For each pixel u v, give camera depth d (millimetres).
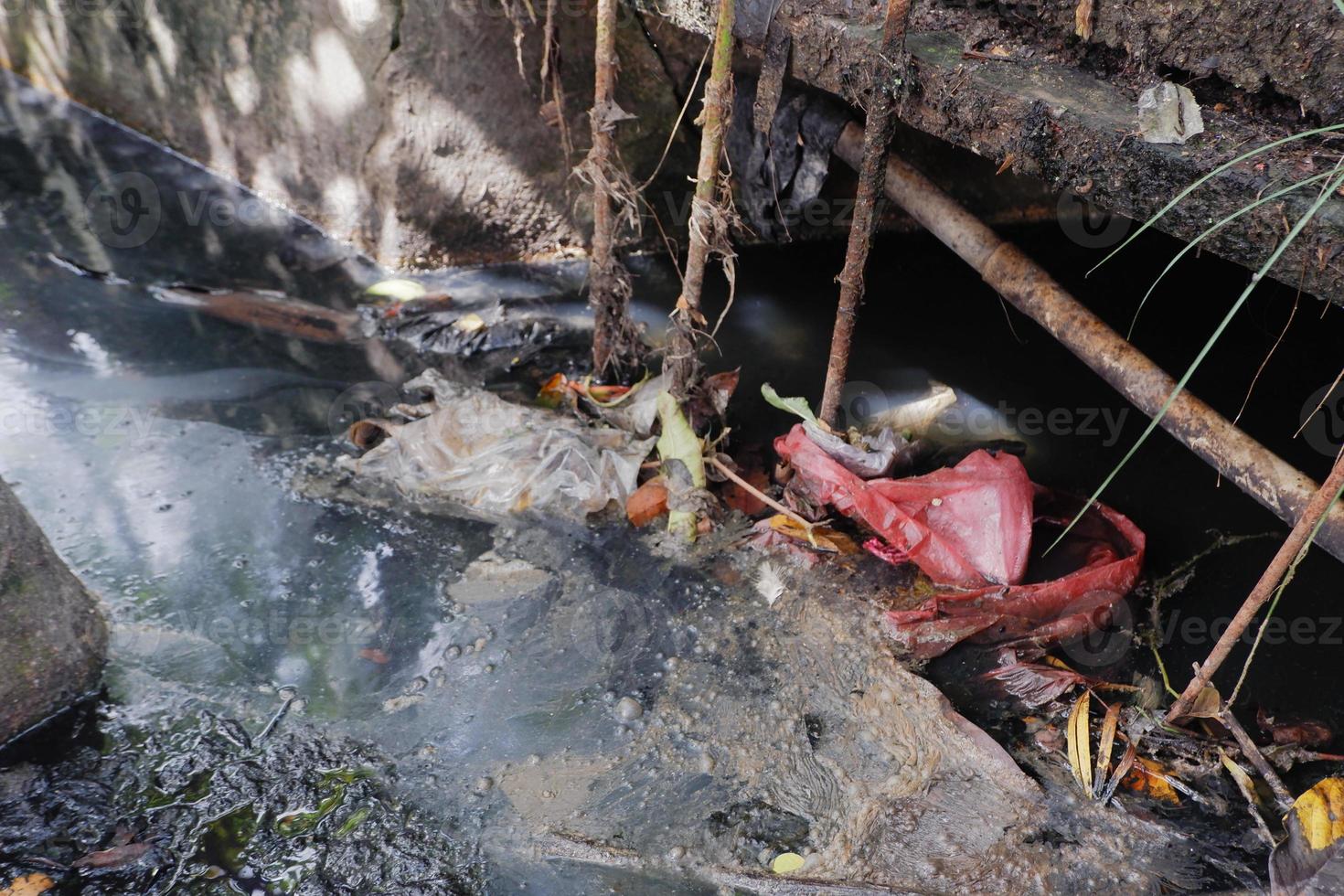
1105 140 2174
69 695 2336
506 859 2031
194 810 2100
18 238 4336
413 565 2773
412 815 2109
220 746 2244
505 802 2148
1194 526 2990
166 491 2986
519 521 2939
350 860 2012
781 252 4477
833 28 2697
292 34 4082
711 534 2875
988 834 2088
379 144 3990
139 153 5266
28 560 2270
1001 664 2475
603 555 2820
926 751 2252
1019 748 2281
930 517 2748
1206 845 2074
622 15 3873
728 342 3824
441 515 2953
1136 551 2742
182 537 2824
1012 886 1990
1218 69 2262
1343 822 1943
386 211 4137
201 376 3525
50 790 2129
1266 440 3457
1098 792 2170
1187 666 2512
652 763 2242
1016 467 2736
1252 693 2449
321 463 3129
